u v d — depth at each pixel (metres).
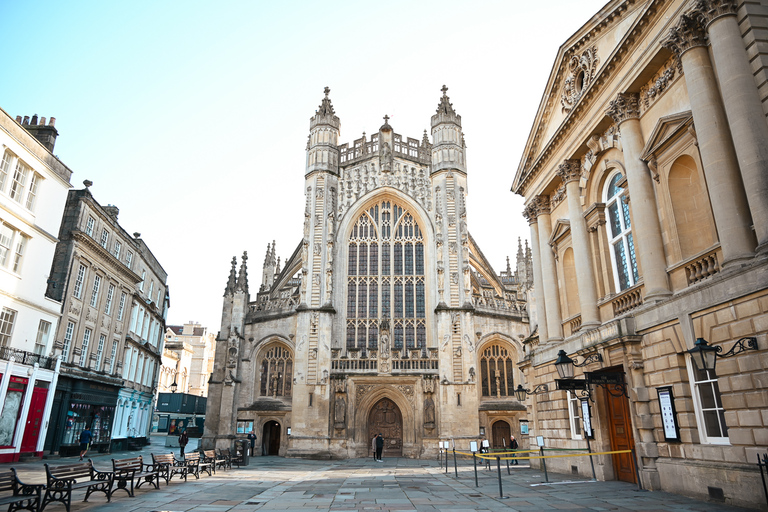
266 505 15.52
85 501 15.84
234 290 49.75
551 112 28.34
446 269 46.22
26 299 30.61
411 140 52.59
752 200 13.87
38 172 31.69
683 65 16.86
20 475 22.36
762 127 14.18
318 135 50.84
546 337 29.03
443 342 44.00
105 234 41.44
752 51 14.73
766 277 13.02
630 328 19.05
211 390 47.38
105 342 41.69
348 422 43.00
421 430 42.78
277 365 47.31
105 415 41.00
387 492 18.88
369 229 49.62
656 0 18.12
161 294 60.91
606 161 23.05
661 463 17.19
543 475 24.11
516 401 46.41
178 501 16.17
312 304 45.38
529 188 31.34
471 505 15.15
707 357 13.73
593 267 24.02
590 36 23.50
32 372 30.23
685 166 18.28
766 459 12.30
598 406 21.64
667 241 18.44
